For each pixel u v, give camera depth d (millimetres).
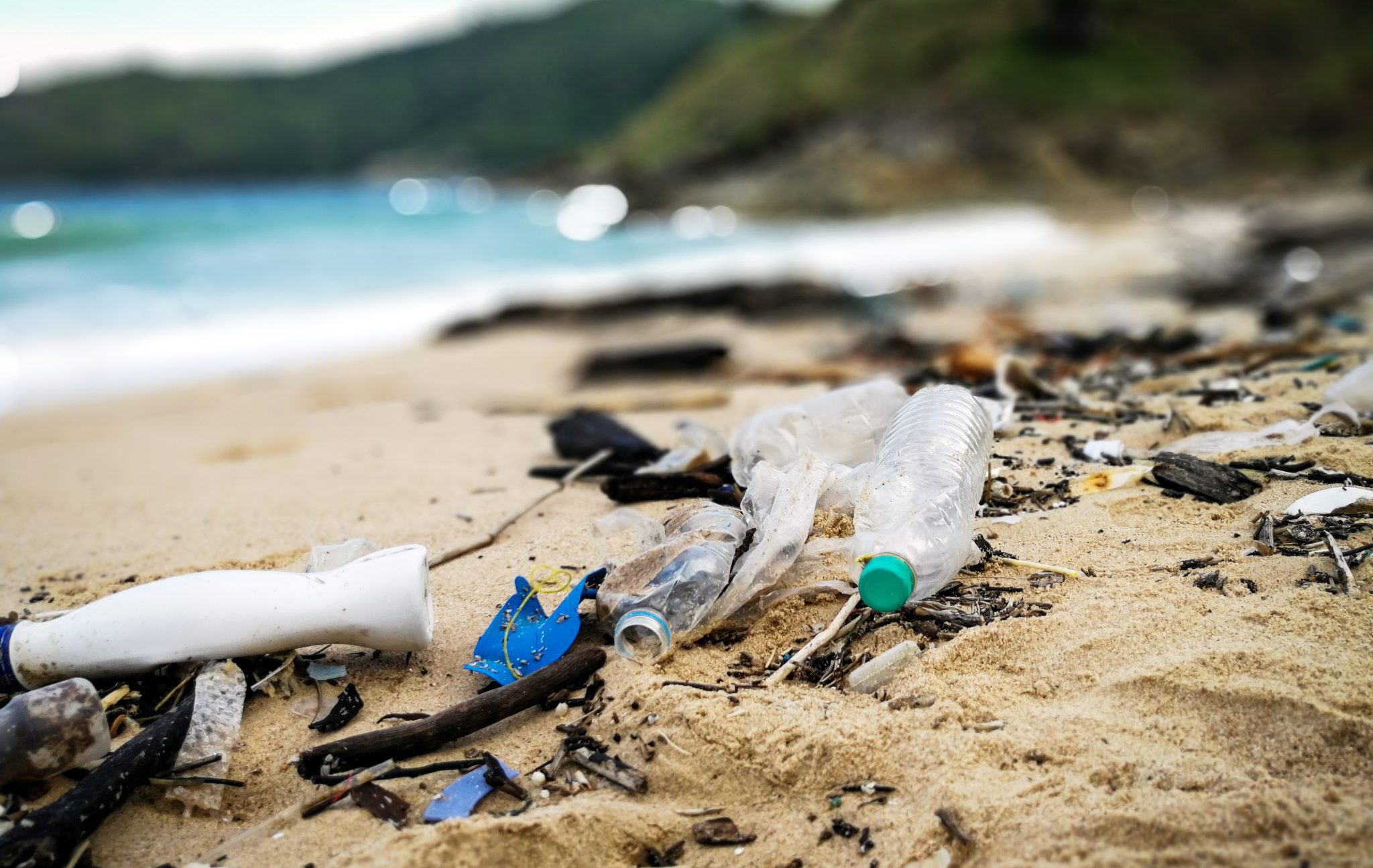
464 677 623
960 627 597
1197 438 846
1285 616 569
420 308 2869
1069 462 826
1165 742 509
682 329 2434
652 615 598
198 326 2482
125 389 1891
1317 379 1015
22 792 545
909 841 485
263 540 863
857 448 784
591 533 782
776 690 569
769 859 493
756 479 708
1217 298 2082
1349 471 740
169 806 543
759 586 632
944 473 653
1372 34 10023
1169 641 564
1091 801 483
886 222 6703
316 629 605
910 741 525
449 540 798
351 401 1708
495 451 1131
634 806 520
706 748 542
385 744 552
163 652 600
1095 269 3113
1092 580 632
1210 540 667
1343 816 458
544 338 2453
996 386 1029
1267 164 8312
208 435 1460
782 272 3762
